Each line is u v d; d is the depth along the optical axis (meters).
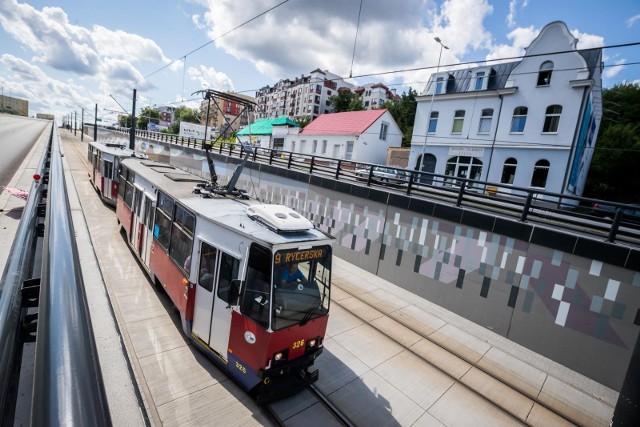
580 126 18.58
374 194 12.56
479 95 22.20
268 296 5.12
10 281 2.32
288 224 5.75
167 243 7.62
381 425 5.57
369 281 11.88
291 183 16.66
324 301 5.92
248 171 19.95
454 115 23.58
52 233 2.22
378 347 7.81
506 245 9.09
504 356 8.23
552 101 19.31
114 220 13.88
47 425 0.81
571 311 8.02
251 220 6.11
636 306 7.18
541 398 6.90
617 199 28.84
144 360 5.97
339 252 14.02
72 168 26.14
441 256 10.52
